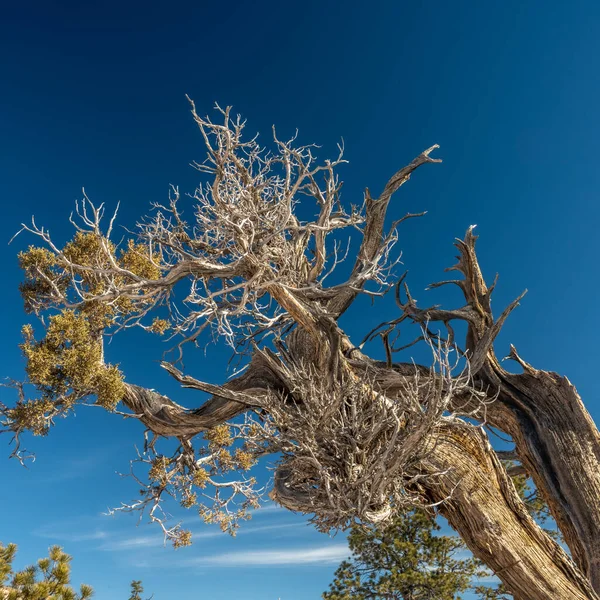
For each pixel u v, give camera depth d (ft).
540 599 33.40
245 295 35.68
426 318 43.83
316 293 41.19
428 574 53.16
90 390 34.81
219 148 36.37
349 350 45.14
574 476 41.34
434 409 28.55
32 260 38.52
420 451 31.19
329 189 42.83
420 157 46.01
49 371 33.17
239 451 52.47
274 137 36.29
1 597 36.01
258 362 45.39
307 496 31.78
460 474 35.22
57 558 39.22
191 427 45.70
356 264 46.55
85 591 38.86
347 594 54.85
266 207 38.34
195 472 49.83
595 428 42.80
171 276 36.37
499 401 44.98
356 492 28.81
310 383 32.81
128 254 41.19
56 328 33.40
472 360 42.83
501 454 47.44
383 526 30.89
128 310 40.16
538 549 34.55
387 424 30.60
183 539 50.16
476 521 34.78
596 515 40.11
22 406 33.45
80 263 39.29
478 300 45.32
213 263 37.37
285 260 40.19
